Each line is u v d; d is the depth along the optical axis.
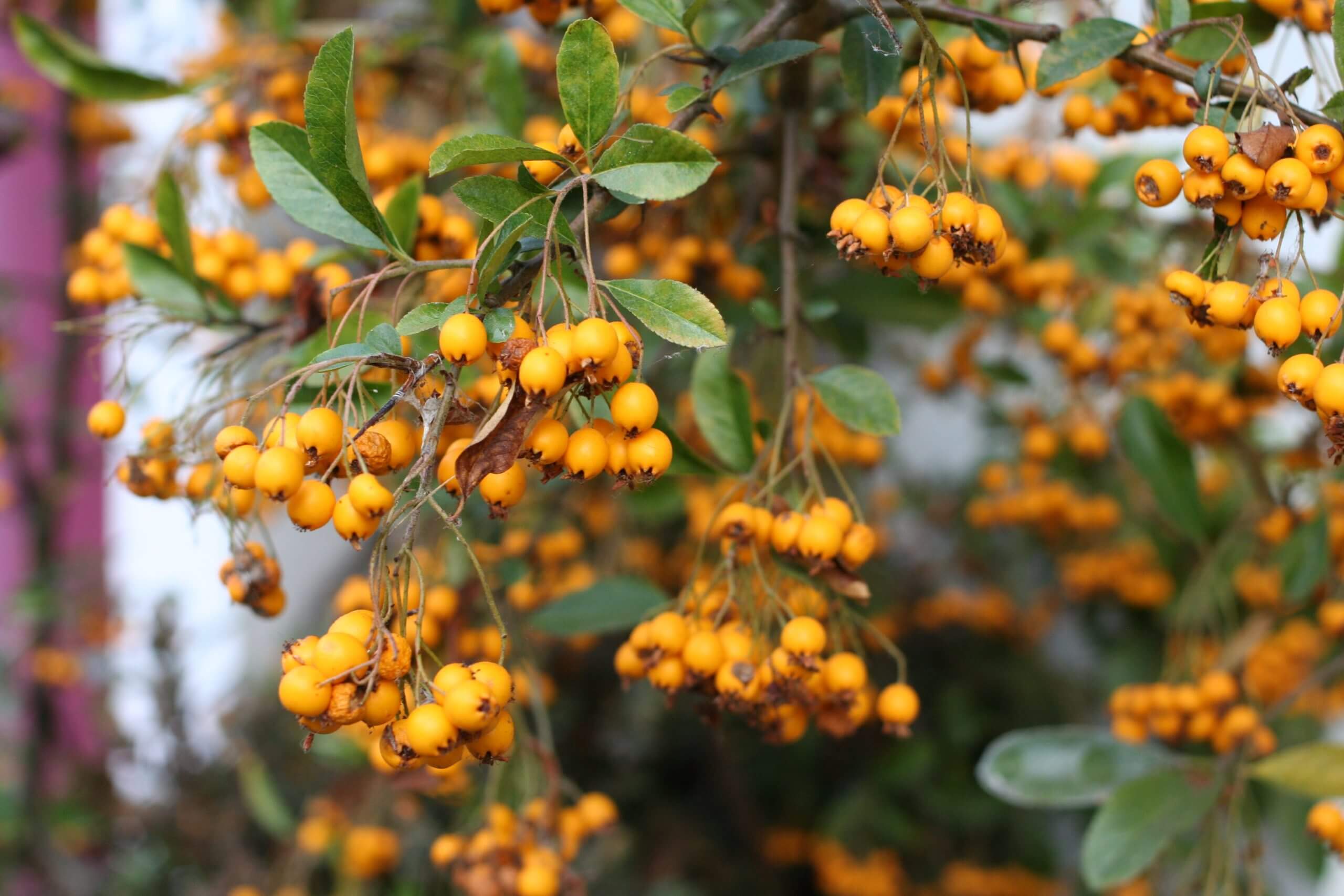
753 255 0.64
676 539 1.01
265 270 0.58
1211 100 0.50
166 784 1.02
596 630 0.60
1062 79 0.51
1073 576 1.03
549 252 0.46
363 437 0.46
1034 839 1.13
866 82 0.54
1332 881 1.13
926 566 1.26
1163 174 0.49
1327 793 0.59
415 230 0.54
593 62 0.46
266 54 0.66
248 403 0.46
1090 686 1.25
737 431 0.56
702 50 0.51
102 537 1.26
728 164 0.62
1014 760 0.62
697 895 1.03
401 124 0.90
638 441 0.46
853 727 0.53
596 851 0.99
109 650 1.09
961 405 1.43
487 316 0.46
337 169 0.48
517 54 0.62
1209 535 0.72
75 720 1.19
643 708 1.10
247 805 0.99
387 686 0.44
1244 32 0.53
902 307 0.70
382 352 0.46
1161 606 1.02
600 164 0.47
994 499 1.04
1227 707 0.61
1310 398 0.46
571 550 0.75
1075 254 0.79
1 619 1.10
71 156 1.08
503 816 0.58
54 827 1.00
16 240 1.18
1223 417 0.73
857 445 0.81
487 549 0.63
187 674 1.05
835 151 0.62
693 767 1.17
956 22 0.52
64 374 1.08
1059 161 0.83
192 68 0.90
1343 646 0.83
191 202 0.61
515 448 0.44
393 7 0.98
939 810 1.08
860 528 0.52
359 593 0.60
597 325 0.44
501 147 0.46
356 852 0.79
